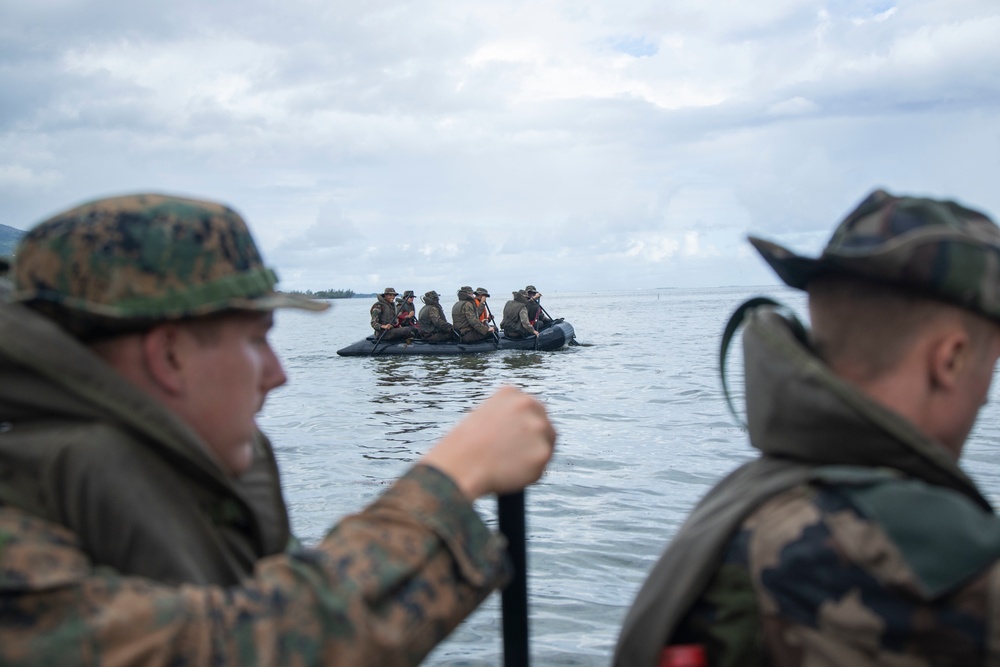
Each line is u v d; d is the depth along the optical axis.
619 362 18.34
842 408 1.25
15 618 1.02
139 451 1.24
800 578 1.19
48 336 1.20
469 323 21.34
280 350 27.27
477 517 1.18
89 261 1.23
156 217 1.26
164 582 1.18
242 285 1.31
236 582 1.31
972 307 1.27
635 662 1.39
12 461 1.20
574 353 20.97
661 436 9.08
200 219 1.29
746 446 8.43
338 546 1.12
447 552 1.15
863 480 1.20
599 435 9.19
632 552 5.04
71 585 1.05
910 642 1.13
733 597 1.26
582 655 3.56
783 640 1.22
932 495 1.17
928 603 1.12
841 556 1.17
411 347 21.19
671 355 20.09
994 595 1.10
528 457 1.25
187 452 1.26
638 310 67.88
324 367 18.69
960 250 1.25
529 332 21.84
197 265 1.27
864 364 1.34
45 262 1.24
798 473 1.29
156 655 1.02
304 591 1.08
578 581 4.54
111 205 1.27
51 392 1.22
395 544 1.12
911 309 1.30
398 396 13.26
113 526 1.18
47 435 1.21
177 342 1.28
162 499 1.23
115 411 1.22
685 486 6.75
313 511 6.22
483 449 1.22
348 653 1.06
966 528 1.14
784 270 1.44
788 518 1.24
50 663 1.01
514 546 1.47
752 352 1.38
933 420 1.34
